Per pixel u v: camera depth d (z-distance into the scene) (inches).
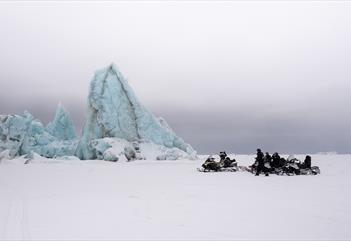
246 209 454.6
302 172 1114.7
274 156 1162.0
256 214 420.5
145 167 1593.3
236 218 397.4
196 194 606.5
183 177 1010.1
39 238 312.5
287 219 390.3
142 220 389.7
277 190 662.5
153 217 406.0
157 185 766.5
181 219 394.0
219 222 377.4
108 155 2107.5
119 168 1503.4
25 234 327.0
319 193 611.8
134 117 2468.0
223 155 1397.6
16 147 2652.6
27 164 1902.1
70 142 2741.1
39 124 2819.9
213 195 591.8
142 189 685.9
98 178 961.5
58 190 670.5
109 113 2363.4
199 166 1691.7
